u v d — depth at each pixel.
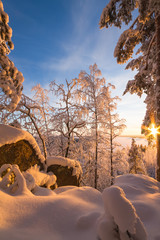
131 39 7.77
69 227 1.66
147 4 5.53
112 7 6.79
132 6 6.62
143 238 1.36
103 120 11.59
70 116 10.53
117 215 1.39
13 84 4.34
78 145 10.57
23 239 1.35
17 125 6.79
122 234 1.38
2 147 4.17
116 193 1.51
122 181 4.19
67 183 6.50
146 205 2.38
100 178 11.64
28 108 7.07
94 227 1.63
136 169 20.91
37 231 1.52
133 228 1.34
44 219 1.74
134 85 8.33
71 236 1.52
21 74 4.65
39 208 1.93
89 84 10.83
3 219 1.60
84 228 1.64
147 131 8.73
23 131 4.88
